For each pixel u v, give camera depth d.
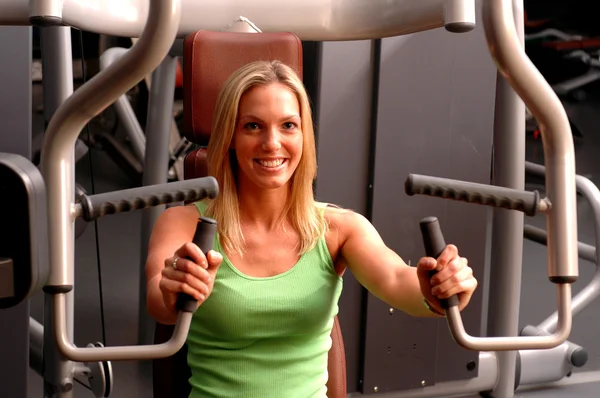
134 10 1.85
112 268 4.03
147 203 1.27
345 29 1.97
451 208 2.78
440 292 1.29
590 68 7.05
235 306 1.58
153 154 2.80
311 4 1.97
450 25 1.40
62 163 1.30
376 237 1.68
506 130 2.64
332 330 1.77
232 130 1.60
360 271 1.65
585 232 4.78
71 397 2.27
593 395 3.03
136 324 3.43
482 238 2.84
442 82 2.69
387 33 1.91
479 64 2.75
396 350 2.78
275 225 1.66
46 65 2.26
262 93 1.57
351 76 2.61
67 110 1.28
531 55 7.04
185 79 1.85
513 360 2.93
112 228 4.59
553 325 3.04
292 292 1.61
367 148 2.67
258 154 1.58
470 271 1.31
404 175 2.70
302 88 1.61
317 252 1.65
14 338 2.16
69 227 1.30
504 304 2.77
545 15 7.51
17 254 0.93
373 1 1.91
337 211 1.72
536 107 1.38
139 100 4.97
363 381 2.76
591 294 3.08
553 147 1.41
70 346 1.29
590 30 7.49
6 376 2.17
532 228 3.30
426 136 2.70
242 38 1.86
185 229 1.66
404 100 2.66
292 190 1.65
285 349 1.63
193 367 1.66
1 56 2.10
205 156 1.81
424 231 1.28
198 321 1.63
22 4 1.54
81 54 2.34
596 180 5.59
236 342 1.61
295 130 1.60
